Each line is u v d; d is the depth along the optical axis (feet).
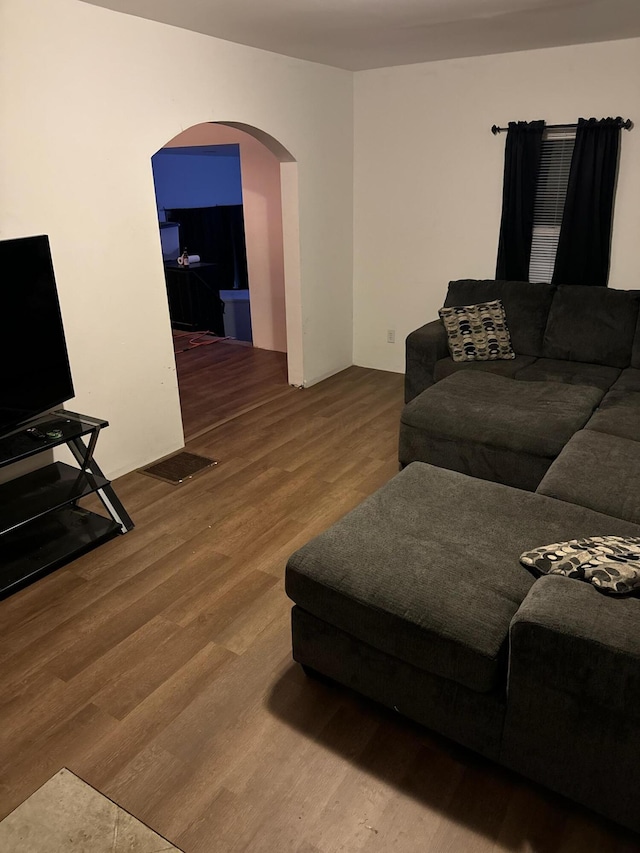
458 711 5.58
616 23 10.85
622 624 4.68
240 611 7.87
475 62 13.78
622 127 12.59
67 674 6.91
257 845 5.15
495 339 13.15
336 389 16.01
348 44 12.10
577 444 8.68
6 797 5.57
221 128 17.65
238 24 10.36
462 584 5.81
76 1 8.93
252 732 6.19
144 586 8.36
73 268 9.82
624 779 4.82
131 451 11.55
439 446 10.18
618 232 13.48
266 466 11.72
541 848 5.09
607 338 12.50
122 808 5.46
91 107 9.50
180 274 21.49
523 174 13.71
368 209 16.37
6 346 8.44
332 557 6.25
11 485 9.37
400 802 5.48
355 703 6.54
